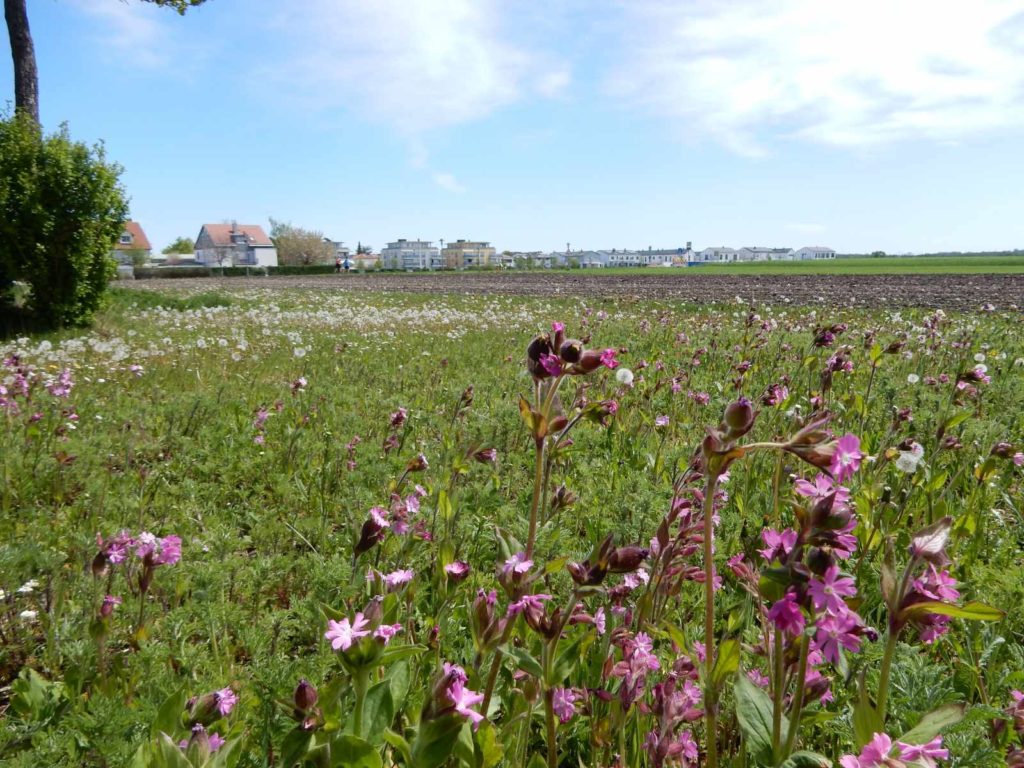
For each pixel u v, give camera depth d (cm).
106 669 267
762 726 173
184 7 2423
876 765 142
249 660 297
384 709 186
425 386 914
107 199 1538
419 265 17350
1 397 675
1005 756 195
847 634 146
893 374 881
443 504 351
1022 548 413
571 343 231
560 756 252
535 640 261
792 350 1098
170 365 1062
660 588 269
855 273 6725
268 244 13862
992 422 571
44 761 209
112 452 592
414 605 300
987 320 1764
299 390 791
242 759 217
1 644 323
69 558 406
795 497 404
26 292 1520
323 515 454
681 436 645
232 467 566
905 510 419
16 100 2025
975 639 280
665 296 3170
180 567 358
